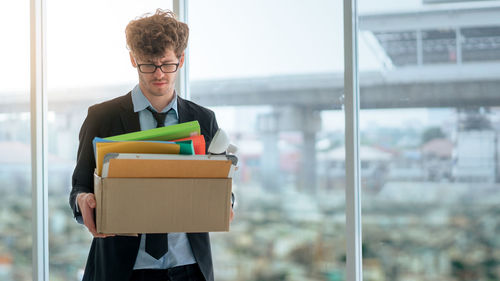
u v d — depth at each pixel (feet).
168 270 5.29
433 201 8.03
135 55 5.21
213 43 9.11
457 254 7.90
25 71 10.30
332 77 8.52
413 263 8.09
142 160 4.33
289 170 8.70
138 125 5.46
